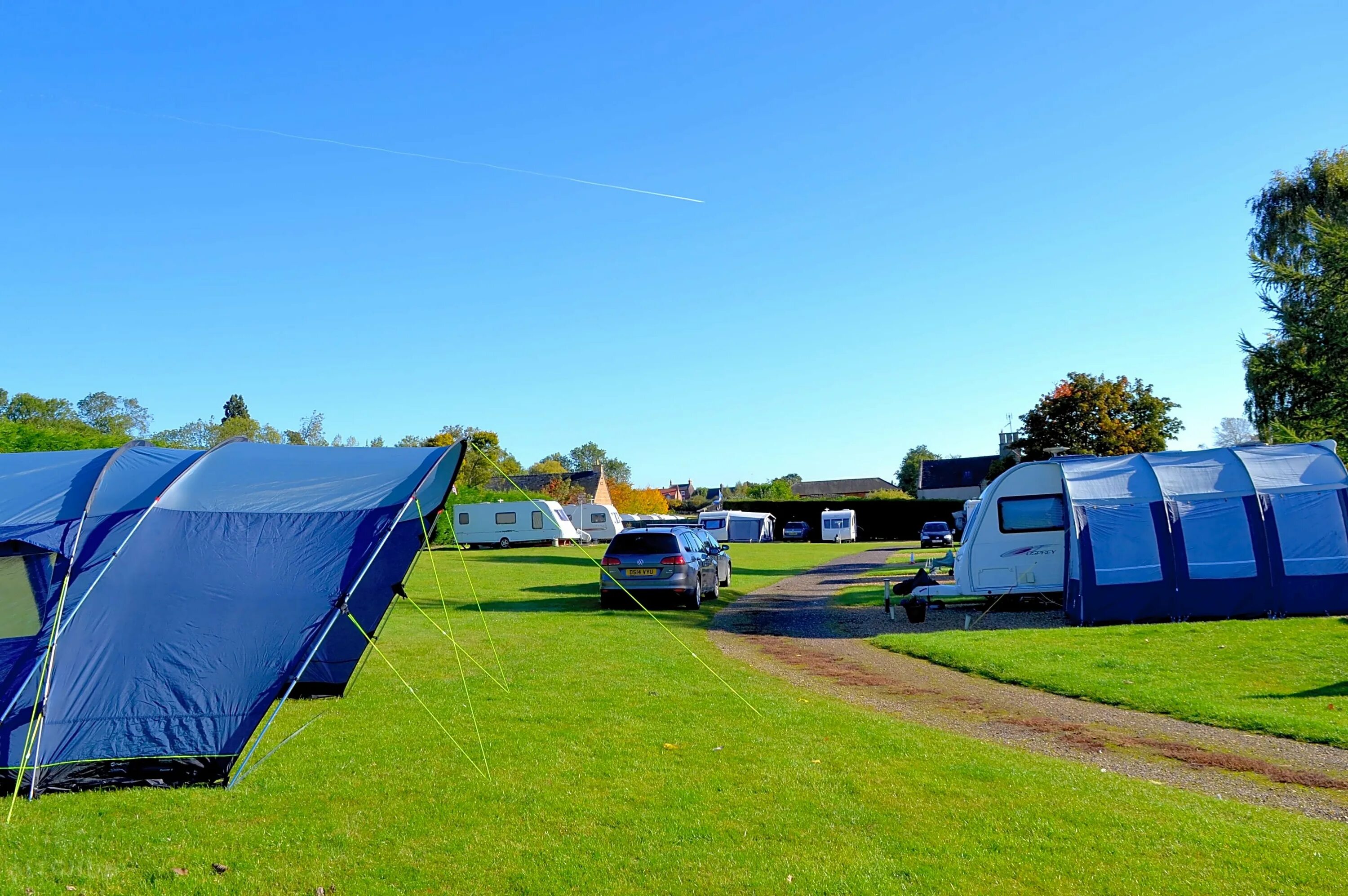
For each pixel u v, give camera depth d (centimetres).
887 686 1095
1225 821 581
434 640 1409
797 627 1669
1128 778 698
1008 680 1118
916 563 3425
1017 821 567
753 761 708
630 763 702
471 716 875
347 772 685
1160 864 500
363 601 1000
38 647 682
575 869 497
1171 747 799
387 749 753
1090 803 607
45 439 2344
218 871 500
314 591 746
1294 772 720
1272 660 1148
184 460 856
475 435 6944
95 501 764
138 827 572
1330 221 1962
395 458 913
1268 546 1527
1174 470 1633
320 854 522
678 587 1898
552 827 562
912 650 1345
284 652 714
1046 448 3847
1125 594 1543
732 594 2314
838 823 565
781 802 605
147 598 723
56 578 710
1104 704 983
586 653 1279
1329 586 1502
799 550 5056
